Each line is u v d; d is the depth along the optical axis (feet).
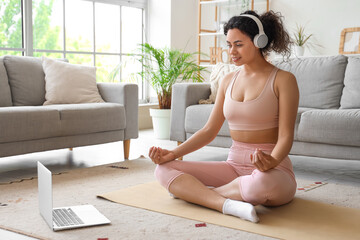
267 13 6.55
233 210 6.06
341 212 6.41
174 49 17.56
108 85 11.84
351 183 8.87
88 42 16.14
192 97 11.18
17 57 11.34
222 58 16.75
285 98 6.23
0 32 13.56
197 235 5.46
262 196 6.05
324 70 10.86
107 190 7.84
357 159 8.53
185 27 18.03
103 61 16.67
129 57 17.44
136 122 11.54
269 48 6.55
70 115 9.84
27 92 11.14
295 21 16.05
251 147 6.69
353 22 14.82
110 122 10.74
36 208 6.73
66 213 6.30
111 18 16.81
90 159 11.21
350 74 10.49
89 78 11.91
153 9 17.78
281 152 6.05
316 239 5.28
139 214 6.35
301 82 11.09
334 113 8.78
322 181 9.00
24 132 8.95
